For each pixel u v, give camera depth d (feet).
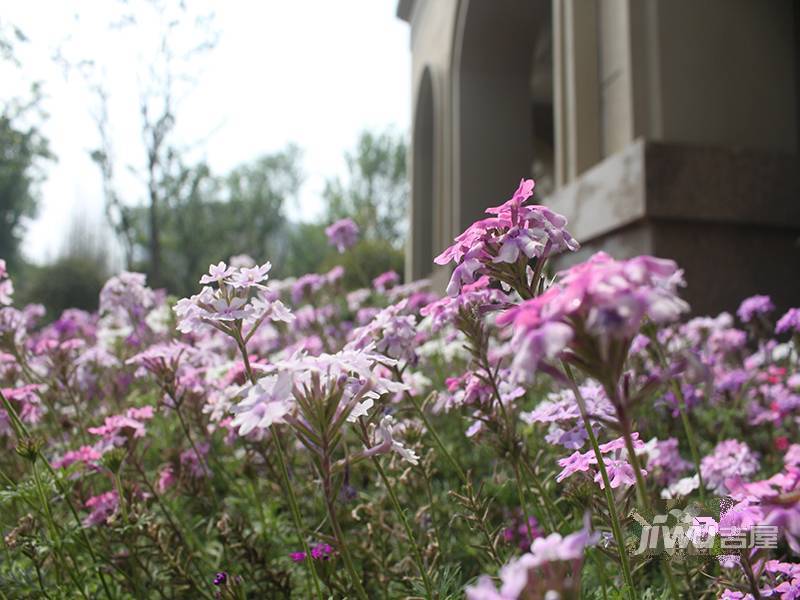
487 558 7.51
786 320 10.64
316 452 4.05
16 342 9.85
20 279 110.32
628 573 4.21
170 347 8.32
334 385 4.02
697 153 19.89
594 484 5.51
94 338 21.42
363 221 140.05
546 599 2.55
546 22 41.96
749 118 21.76
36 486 7.14
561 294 3.14
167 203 52.16
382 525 7.48
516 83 42.06
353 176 148.56
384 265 67.46
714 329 14.25
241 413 3.83
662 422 10.65
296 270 150.10
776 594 4.73
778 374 12.68
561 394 7.23
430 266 55.57
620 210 20.38
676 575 5.85
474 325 5.96
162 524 8.09
